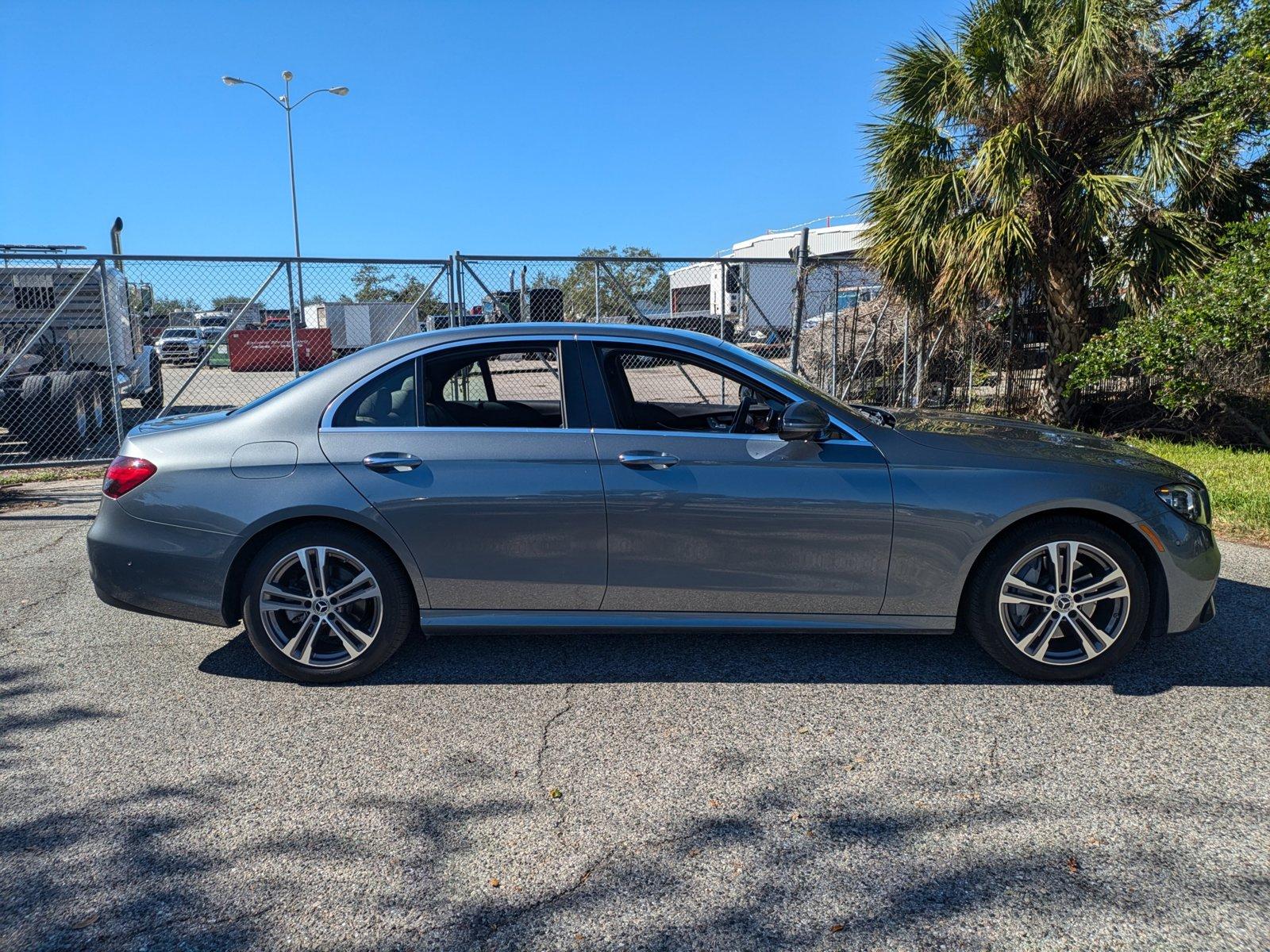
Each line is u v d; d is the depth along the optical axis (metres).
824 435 3.83
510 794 3.01
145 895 2.49
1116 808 2.87
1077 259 10.09
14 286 10.62
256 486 3.76
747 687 3.87
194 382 9.49
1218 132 9.21
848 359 12.23
